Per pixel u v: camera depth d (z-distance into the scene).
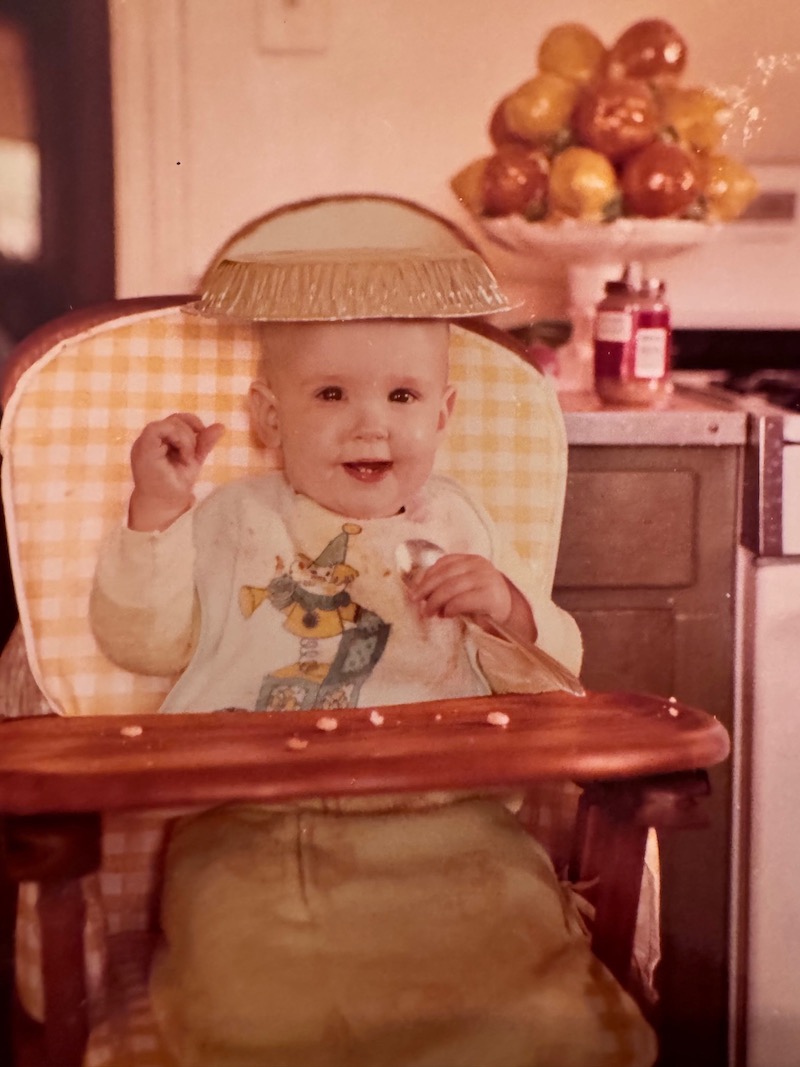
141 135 1.22
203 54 1.21
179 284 1.26
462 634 1.10
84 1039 0.85
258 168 1.24
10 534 1.04
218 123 1.23
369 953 0.88
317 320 1.07
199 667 1.07
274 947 0.88
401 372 1.09
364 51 1.23
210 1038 0.83
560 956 0.90
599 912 0.92
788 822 1.25
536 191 1.23
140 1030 0.87
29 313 1.24
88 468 1.05
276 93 1.23
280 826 1.01
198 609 1.07
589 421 1.17
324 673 1.08
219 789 0.87
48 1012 0.84
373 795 1.02
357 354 1.08
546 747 0.93
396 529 1.11
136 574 1.05
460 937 0.91
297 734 0.97
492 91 1.25
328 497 1.10
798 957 1.28
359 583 1.10
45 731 0.97
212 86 1.22
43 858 0.81
